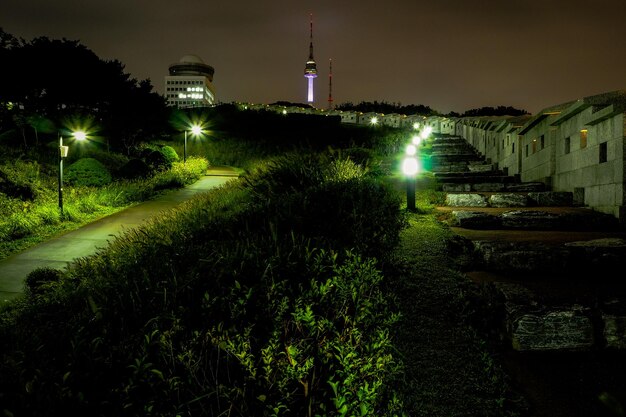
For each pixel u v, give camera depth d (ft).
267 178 34.45
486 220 23.67
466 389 10.25
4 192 44.88
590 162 25.85
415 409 9.66
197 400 8.58
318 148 92.02
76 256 30.09
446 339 12.19
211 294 11.27
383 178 38.86
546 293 14.15
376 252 17.01
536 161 35.63
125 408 8.04
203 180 65.16
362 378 9.86
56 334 11.00
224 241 16.93
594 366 11.16
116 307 11.35
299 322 10.42
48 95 90.27
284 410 8.75
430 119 131.03
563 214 23.34
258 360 9.94
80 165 54.80
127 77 99.76
